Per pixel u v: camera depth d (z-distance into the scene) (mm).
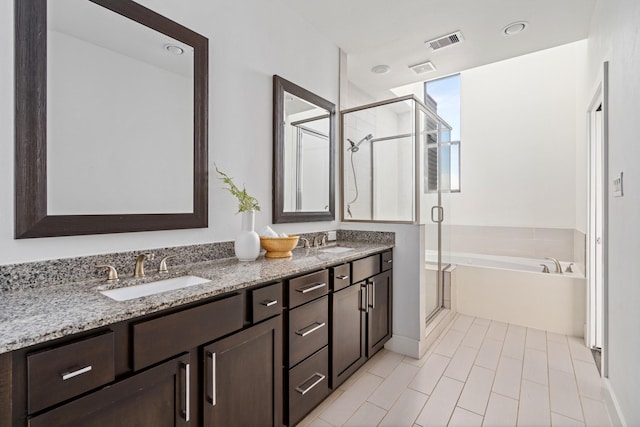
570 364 2258
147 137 1476
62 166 1215
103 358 867
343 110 2857
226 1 1851
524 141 3947
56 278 1211
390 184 2662
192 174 1651
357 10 2322
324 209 2664
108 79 1349
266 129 2119
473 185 4262
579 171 3311
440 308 3244
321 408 1770
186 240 1653
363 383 2025
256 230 2053
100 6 1324
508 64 4055
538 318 2924
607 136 1891
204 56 1692
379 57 2998
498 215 4098
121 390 898
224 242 1823
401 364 2281
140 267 1400
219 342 1181
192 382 1095
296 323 1554
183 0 1626
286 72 2277
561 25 2463
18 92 1109
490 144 4156
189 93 1636
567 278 2807
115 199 1368
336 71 2816
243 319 1297
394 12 2336
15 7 1112
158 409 992
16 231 1106
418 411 1738
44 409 759
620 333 1601
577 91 3482
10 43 1104
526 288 2984
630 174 1453
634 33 1393
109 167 1350
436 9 2291
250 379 1316
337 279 1857
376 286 2291
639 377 1318
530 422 1648
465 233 4297
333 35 2650
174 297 1063
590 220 2551
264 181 2107
